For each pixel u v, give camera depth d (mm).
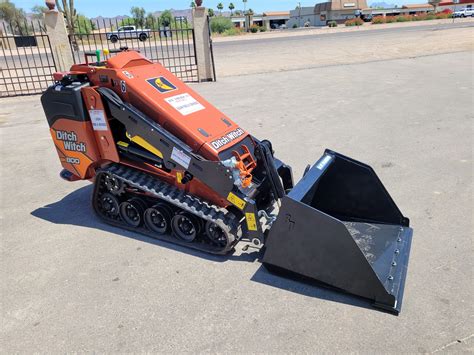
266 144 4230
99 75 4121
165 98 4035
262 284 3426
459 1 85125
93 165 4445
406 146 6523
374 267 3412
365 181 4016
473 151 6156
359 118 8227
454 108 8625
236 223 3779
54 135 4512
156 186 4043
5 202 5199
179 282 3494
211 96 10844
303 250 3273
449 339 2758
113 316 3119
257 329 2924
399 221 4008
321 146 6695
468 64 14039
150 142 3920
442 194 4836
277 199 4000
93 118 4145
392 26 44688
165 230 4164
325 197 4250
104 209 4625
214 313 3104
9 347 2861
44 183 5781
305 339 2812
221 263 3746
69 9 25281
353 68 14461
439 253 3705
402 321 2939
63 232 4410
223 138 3951
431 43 21000
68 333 2967
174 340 2857
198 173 3730
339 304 3148
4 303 3320
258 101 10039
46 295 3396
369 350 2693
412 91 10383
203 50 13047
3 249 4113
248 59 18844
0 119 9453
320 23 88688
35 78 15539
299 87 11539
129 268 3721
